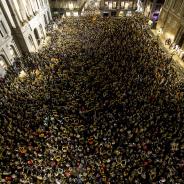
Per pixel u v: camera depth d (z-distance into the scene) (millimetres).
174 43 38188
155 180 17250
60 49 35094
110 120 21906
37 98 24812
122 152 19078
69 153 19125
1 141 19984
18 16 33469
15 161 18484
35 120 22188
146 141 19781
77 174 17781
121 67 29578
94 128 20922
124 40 36875
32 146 19781
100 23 44312
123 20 46500
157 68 29609
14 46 34562
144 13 51094
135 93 25031
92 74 28406
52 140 20125
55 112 22859
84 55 32812
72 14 52625
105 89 25766
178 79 28859
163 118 21922
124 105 23469
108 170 17844
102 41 36750
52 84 26938
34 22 39781
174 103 23875
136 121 21594
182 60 35500
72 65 30578
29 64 32156
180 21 35406
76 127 21312
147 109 22891
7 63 32906
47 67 30453
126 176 17500
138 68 29344
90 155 18969
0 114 22734
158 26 44906
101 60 31297
